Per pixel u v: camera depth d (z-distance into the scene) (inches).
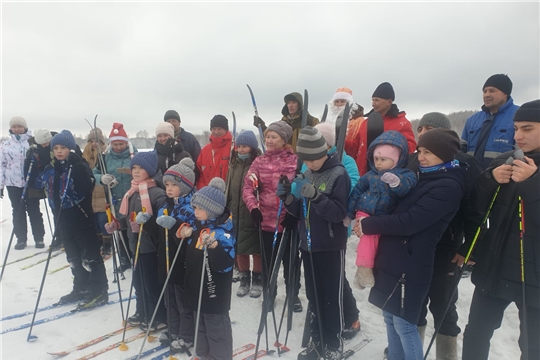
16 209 224.1
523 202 75.4
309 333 112.3
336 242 102.5
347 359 109.7
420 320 103.2
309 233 102.7
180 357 111.2
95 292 146.8
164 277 112.7
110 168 177.9
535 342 76.9
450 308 101.4
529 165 73.3
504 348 112.5
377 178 93.4
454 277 101.0
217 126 174.7
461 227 98.8
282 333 126.6
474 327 86.3
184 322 113.4
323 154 98.4
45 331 128.7
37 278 179.6
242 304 147.9
